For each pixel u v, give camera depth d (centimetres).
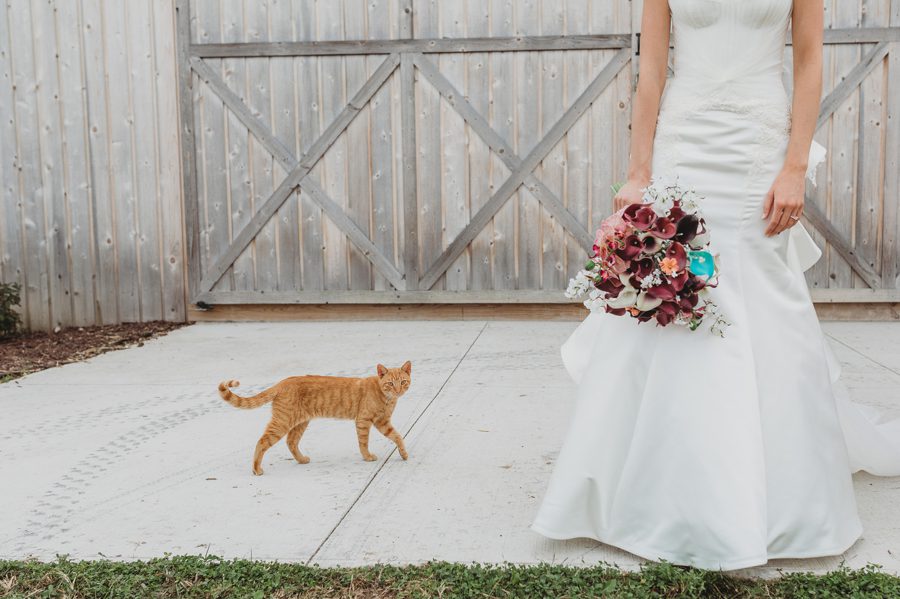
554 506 267
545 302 723
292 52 719
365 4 714
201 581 247
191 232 739
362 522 292
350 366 555
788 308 263
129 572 253
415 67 715
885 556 257
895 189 688
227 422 427
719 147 265
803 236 285
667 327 260
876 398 442
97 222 741
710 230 264
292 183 730
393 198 727
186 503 314
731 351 257
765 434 257
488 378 507
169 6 721
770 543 250
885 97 680
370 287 737
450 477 336
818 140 687
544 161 714
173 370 560
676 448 254
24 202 740
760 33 264
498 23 707
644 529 258
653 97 277
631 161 281
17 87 730
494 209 720
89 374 555
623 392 265
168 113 729
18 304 721
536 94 710
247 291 744
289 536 282
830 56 680
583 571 245
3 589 246
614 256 254
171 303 749
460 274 730
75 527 295
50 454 380
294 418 345
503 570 247
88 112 731
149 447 387
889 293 695
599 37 697
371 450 374
